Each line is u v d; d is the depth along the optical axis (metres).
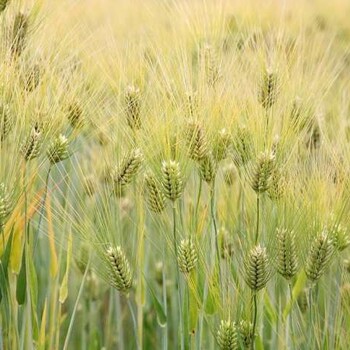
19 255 2.20
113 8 2.74
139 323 2.23
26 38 2.24
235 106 2.22
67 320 2.51
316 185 2.19
